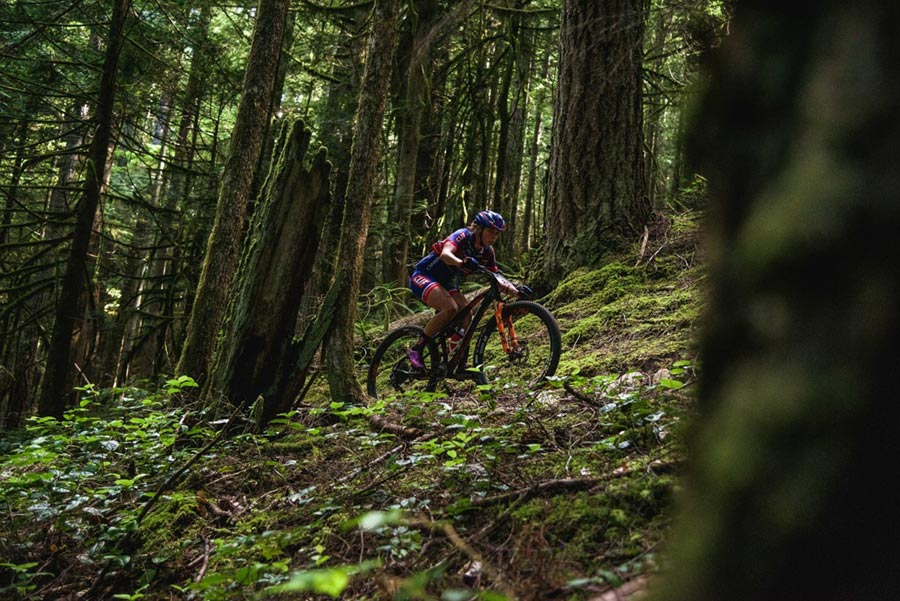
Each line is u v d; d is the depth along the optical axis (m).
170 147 12.65
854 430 0.65
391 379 6.77
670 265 7.67
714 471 0.74
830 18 0.72
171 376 9.67
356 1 13.52
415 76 11.88
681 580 0.75
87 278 10.47
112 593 3.78
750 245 0.74
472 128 14.19
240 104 7.25
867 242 0.66
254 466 4.82
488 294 6.18
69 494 4.75
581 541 2.67
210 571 3.59
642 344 6.31
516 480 3.42
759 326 0.72
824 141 0.70
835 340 0.67
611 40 7.66
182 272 11.77
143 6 11.36
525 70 14.34
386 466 4.11
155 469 5.03
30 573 3.98
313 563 3.21
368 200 6.45
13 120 10.14
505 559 2.70
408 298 12.01
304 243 5.95
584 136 8.42
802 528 0.67
